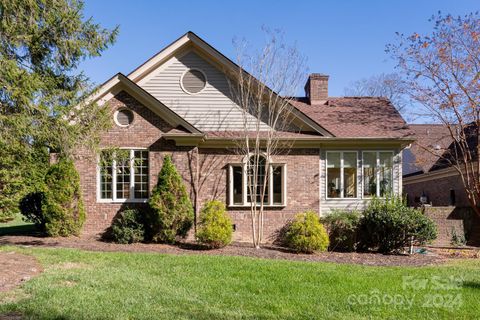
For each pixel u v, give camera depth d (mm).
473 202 17078
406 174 28922
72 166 14391
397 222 13297
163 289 7566
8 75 9070
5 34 9812
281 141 15719
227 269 9516
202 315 6184
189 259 10648
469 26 16828
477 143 18016
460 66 16828
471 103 16703
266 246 14523
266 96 15898
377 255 13156
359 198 16141
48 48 10734
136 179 15141
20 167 12992
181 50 16531
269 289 7812
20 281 7738
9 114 9539
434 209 18062
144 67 16188
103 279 8109
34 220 15438
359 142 15992
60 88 11211
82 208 14508
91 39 11016
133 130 14961
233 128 16297
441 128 27422
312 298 7305
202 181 15734
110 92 14906
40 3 10234
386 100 19859
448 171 22484
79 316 5938
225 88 16453
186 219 14062
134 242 13781
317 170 16156
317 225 13258
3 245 12273
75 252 11039
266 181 15664
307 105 19312
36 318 5789
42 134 10109
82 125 11406
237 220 15750
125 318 5938
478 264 11719
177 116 14734
